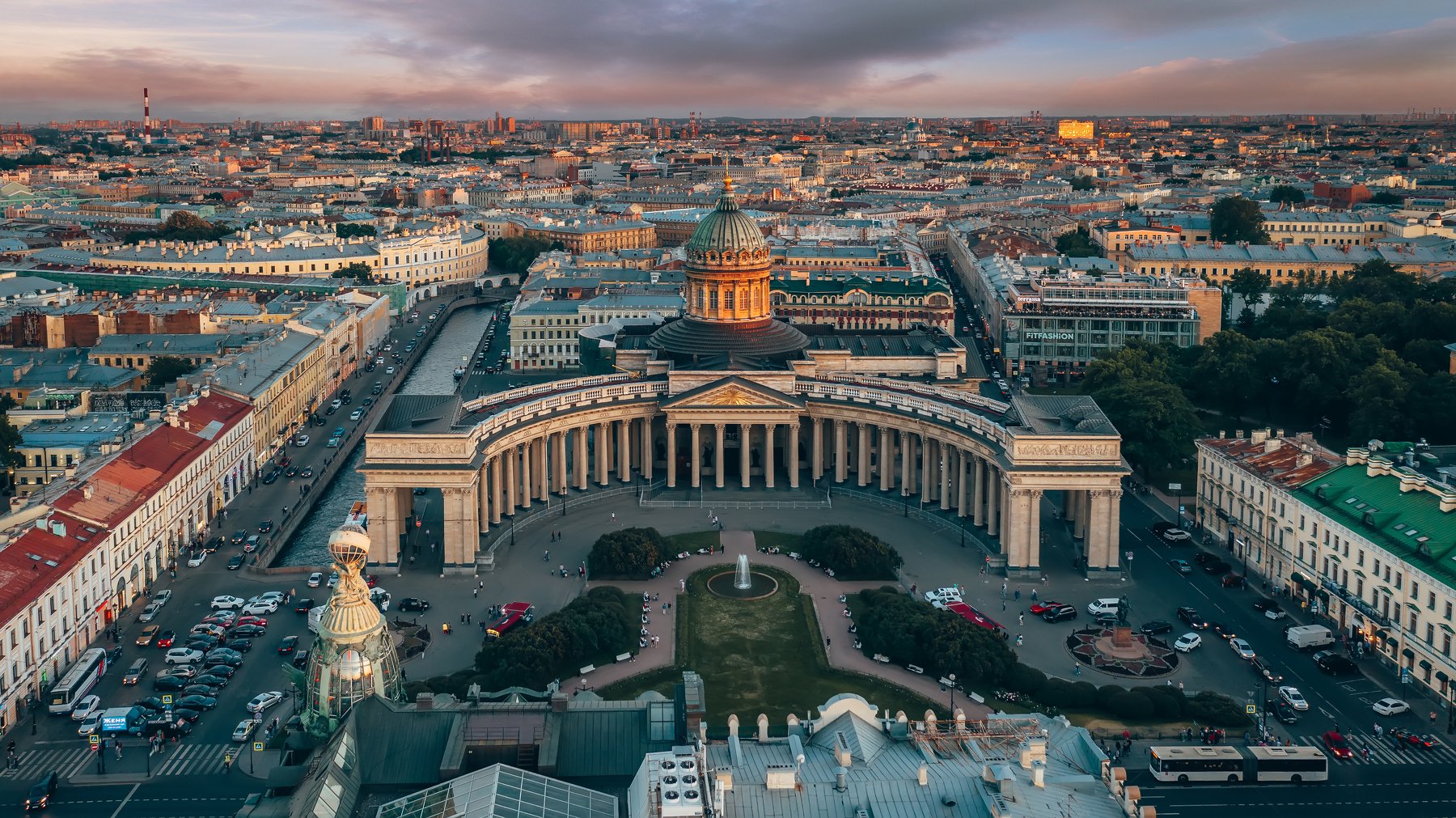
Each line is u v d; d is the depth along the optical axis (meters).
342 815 162.50
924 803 164.12
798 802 164.00
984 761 174.50
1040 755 171.00
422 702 178.62
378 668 177.25
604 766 173.00
